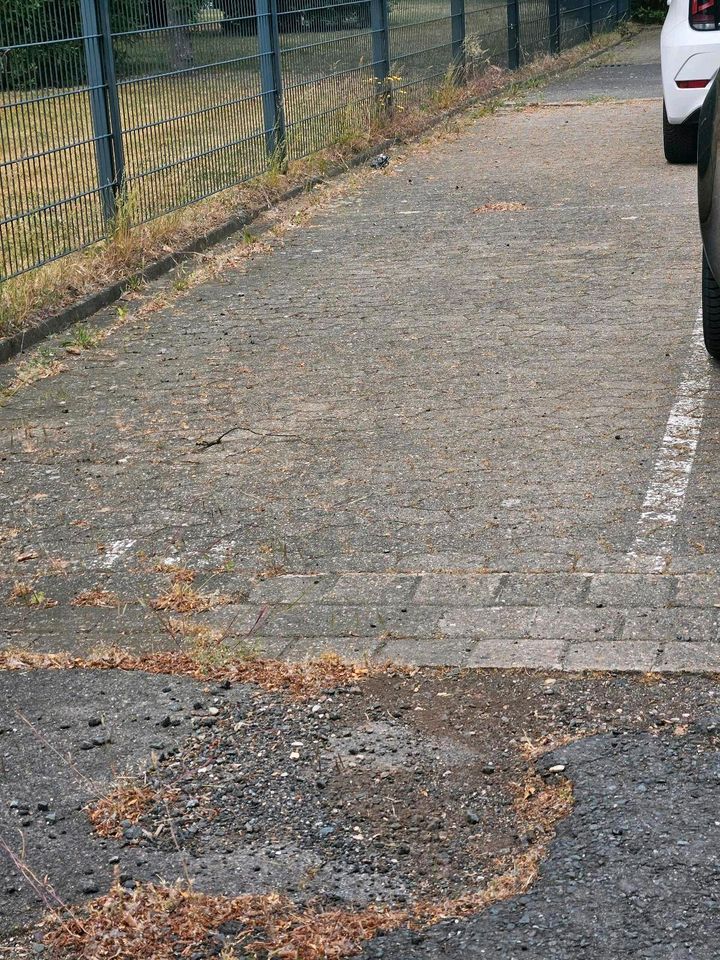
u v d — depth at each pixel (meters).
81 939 2.99
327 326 8.24
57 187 9.32
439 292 8.86
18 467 6.21
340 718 3.92
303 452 6.14
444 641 4.32
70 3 9.36
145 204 10.59
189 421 6.67
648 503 5.29
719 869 3.09
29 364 7.77
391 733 3.82
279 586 4.82
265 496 5.66
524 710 3.88
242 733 3.86
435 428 6.32
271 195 12.30
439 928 2.97
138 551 5.21
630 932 2.90
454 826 3.37
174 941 2.97
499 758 3.66
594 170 12.90
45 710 4.03
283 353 7.74
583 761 3.59
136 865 3.26
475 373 7.10
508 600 4.56
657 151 13.72
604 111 17.08
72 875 3.23
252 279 9.62
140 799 3.54
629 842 3.21
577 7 25.61
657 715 3.79
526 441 6.06
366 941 2.95
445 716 3.89
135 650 4.41
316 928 2.99
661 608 4.42
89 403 7.07
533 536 5.07
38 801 3.55
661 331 7.61
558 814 3.37
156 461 6.16
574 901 3.02
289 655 4.30
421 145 15.16
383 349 7.66
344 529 5.26
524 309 8.29
